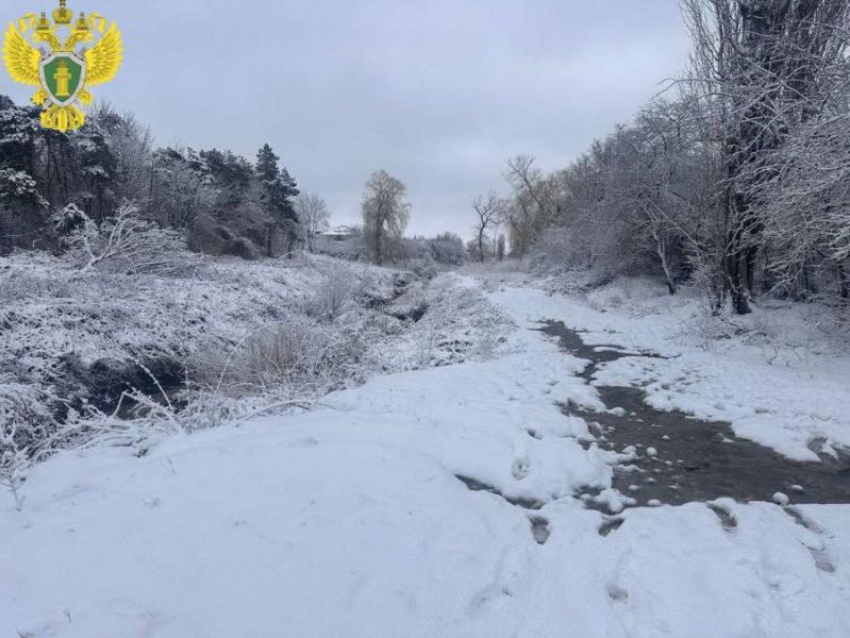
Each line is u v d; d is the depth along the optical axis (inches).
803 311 468.8
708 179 530.0
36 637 95.0
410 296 965.2
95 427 228.2
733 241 451.5
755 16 411.8
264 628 99.7
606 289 856.9
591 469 189.9
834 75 314.0
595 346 480.7
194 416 235.6
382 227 1930.4
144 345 492.1
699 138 518.9
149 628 96.5
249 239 1590.8
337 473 170.6
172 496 151.4
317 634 99.6
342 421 229.8
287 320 378.9
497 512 156.3
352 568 119.6
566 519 153.4
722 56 446.9
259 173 1784.0
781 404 273.0
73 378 410.0
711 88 412.2
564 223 1214.9
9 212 795.4
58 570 116.2
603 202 811.4
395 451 191.2
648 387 322.7
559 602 115.8
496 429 226.1
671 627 108.1
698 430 245.1
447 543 135.0
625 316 669.3
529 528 148.6
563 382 329.4
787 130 353.1
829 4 382.9
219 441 201.8
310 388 315.0
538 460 195.2
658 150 726.5
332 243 2346.2
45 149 997.8
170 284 659.4
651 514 158.4
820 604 114.5
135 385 449.4
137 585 109.9
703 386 319.0
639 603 115.7
